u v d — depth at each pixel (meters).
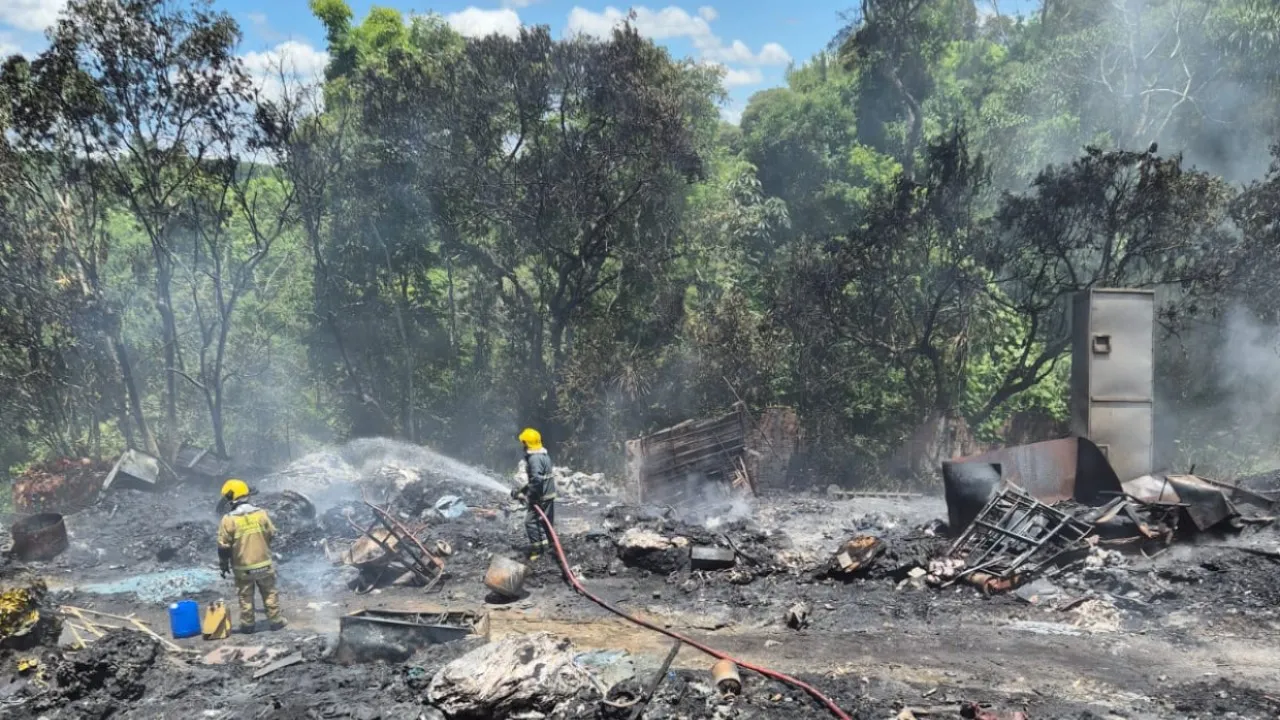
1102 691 7.51
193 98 19.55
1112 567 10.23
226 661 8.49
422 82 23.11
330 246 25.36
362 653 8.34
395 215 24.48
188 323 25.38
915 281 21.39
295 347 26.62
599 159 23.14
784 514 14.56
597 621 9.76
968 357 22.84
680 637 9.09
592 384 23.69
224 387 25.03
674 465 15.61
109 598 10.85
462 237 25.00
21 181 19.14
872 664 8.23
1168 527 11.08
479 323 26.94
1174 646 8.52
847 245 20.94
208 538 13.35
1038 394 23.70
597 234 23.83
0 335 19.53
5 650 8.59
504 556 11.76
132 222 26.47
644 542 11.41
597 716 7.08
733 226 27.84
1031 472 12.25
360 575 11.27
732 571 10.98
